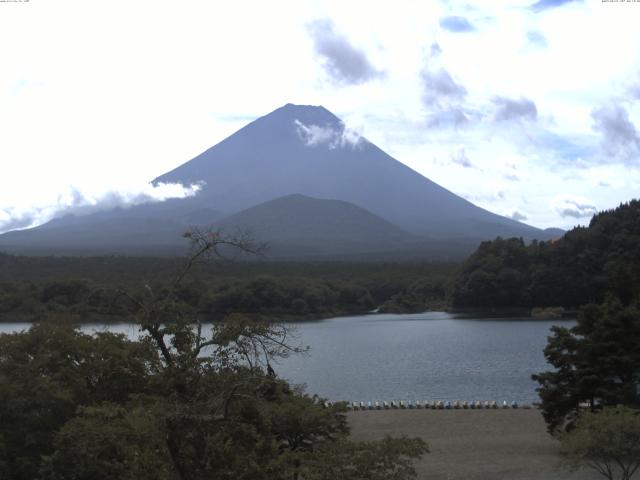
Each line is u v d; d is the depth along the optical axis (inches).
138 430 632.4
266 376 695.1
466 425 1765.5
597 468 1096.2
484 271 6579.7
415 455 714.8
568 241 6284.5
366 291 7588.6
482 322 5551.2
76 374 1070.4
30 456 992.2
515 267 6535.4
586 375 1414.9
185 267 667.4
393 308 7327.8
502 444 1534.2
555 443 1524.4
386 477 689.6
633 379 1437.0
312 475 678.5
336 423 1039.6
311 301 6432.1
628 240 5807.1
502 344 4015.8
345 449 701.3
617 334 1429.6
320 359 3543.3
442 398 2352.4
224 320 668.1
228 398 615.8
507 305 6456.7
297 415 928.9
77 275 4810.5
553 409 1475.1
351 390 2591.0
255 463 653.9
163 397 662.5
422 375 2923.2
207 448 639.8
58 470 826.2
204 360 648.4
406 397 2397.9
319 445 898.7
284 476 685.9
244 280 5467.5
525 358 3378.4
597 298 5816.9
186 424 629.3
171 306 653.3
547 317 5753.0
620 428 1007.6
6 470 956.6
